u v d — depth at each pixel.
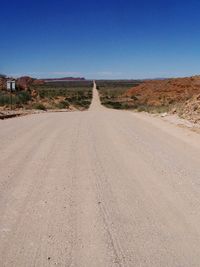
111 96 113.25
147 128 19.38
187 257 5.05
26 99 49.75
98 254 5.13
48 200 7.36
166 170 9.90
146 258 5.02
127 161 10.98
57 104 55.34
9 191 7.90
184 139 15.28
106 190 8.09
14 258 5.01
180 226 6.10
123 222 6.27
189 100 26.27
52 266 4.81
